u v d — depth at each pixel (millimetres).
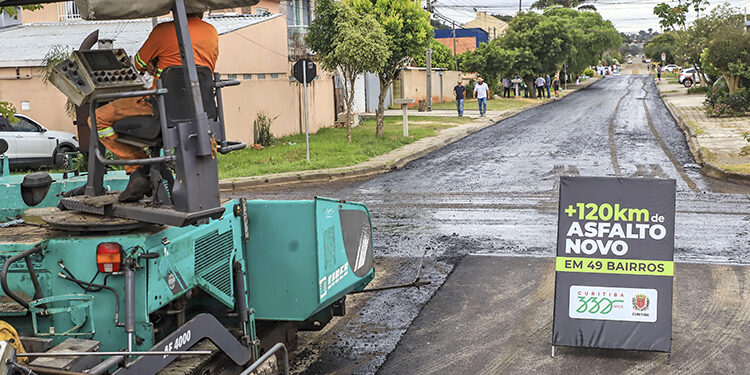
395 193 15117
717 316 7332
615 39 82688
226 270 4797
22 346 3721
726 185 15039
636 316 6352
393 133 27703
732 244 10109
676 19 79125
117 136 4352
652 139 24109
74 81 4203
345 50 22203
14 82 20469
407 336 6980
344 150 21953
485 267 9258
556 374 6035
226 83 4203
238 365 4777
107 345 3992
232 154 21062
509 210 12836
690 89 50781
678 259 9414
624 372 6055
